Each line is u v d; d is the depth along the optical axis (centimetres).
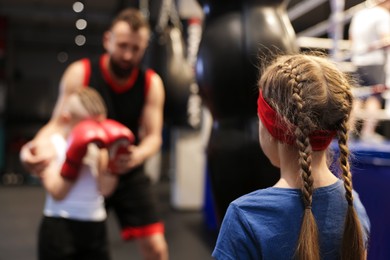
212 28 144
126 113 202
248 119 139
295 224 79
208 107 148
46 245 161
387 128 404
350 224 79
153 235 196
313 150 81
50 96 1135
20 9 943
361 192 148
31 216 482
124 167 176
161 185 815
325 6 552
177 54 372
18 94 1053
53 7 952
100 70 197
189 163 507
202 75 144
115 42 190
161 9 398
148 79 205
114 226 427
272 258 78
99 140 155
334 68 85
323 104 79
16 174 925
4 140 984
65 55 1177
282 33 139
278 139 83
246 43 137
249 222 79
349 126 86
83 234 162
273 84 83
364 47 309
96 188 167
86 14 965
